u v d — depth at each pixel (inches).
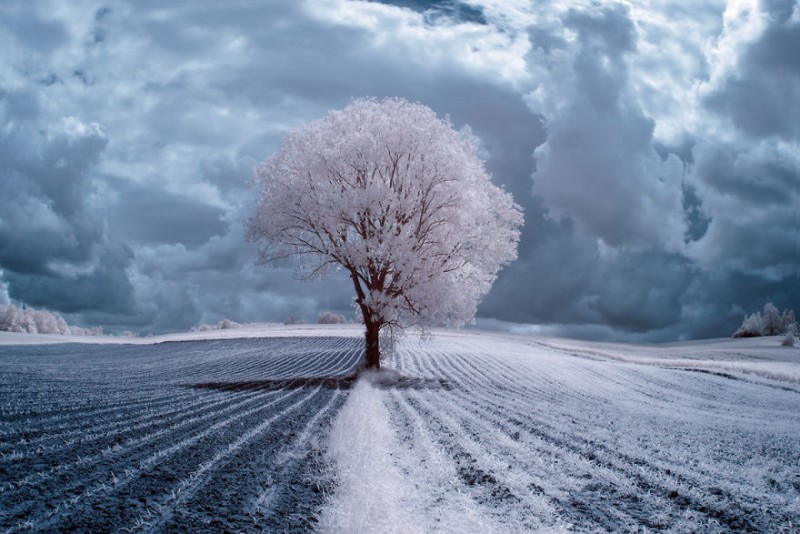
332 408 655.8
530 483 329.1
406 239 1087.0
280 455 379.9
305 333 3068.4
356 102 1218.0
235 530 231.8
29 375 995.9
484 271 1203.2
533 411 687.7
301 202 1145.4
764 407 951.6
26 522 227.9
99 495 271.4
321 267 1203.2
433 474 338.6
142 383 943.0
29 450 365.7
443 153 1127.6
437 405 701.9
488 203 1186.0
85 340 3134.8
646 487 336.2
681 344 4212.6
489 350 2091.5
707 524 270.1
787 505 309.9
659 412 778.2
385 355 1206.9
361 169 1160.2
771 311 4463.6
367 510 255.8
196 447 395.5
